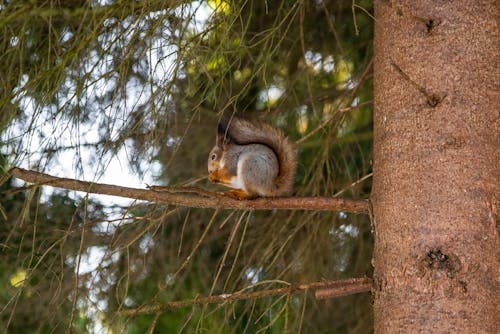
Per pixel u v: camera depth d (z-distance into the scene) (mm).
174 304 8086
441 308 6633
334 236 11500
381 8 7609
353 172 12055
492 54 7047
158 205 9289
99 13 9180
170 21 8641
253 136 9289
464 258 6676
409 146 7055
